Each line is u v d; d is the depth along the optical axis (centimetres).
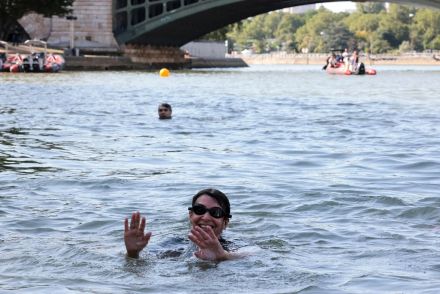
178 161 1905
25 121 2939
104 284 914
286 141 2348
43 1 10788
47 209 1325
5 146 2177
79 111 3431
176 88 5753
